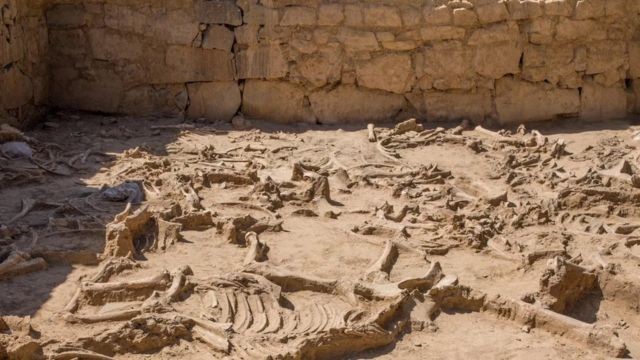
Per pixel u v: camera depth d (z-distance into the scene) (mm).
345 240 7707
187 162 10391
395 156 11312
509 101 13625
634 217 8594
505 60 13414
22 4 12102
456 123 13539
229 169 9984
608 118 13867
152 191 8914
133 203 8430
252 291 6207
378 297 6203
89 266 6777
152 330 5508
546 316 6062
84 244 7164
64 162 10242
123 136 12078
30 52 12398
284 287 6504
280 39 13211
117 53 13203
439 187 9719
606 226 8258
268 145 11812
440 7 13195
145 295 6137
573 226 8312
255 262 6746
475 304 6402
